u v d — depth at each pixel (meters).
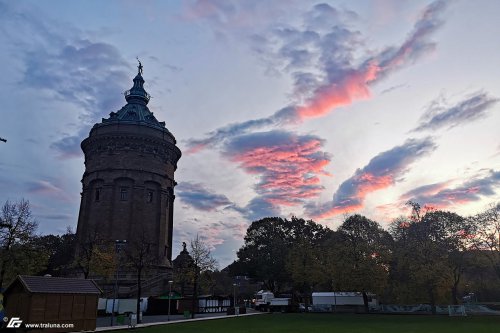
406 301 66.44
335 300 70.81
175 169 96.50
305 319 50.38
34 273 53.16
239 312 64.94
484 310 55.06
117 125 85.12
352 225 78.62
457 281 67.69
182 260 80.19
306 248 73.62
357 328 37.38
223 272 135.00
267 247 93.12
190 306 66.94
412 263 60.38
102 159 83.94
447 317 50.12
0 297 28.44
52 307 31.22
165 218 86.62
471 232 64.56
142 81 98.06
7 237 48.41
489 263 66.50
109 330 35.03
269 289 95.94
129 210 81.19
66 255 88.56
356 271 59.91
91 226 79.81
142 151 85.38
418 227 74.19
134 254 74.56
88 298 34.00
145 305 62.59
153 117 92.88
